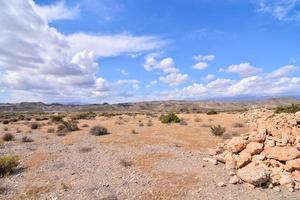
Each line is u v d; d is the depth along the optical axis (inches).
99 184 429.4
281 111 1465.3
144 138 868.6
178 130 1067.9
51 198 378.0
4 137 924.6
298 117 687.1
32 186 424.5
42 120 2159.2
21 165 551.5
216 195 377.4
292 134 522.0
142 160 569.3
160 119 1718.8
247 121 1387.8
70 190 406.0
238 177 424.2
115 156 616.7
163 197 375.9
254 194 377.4
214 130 918.4
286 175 412.8
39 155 643.5
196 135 916.6
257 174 399.5
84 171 502.3
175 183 425.7
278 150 450.0
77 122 1635.1
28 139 887.7
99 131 1014.4
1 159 511.2
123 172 490.6
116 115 2765.7
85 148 710.5
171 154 615.5
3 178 463.5
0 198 378.6
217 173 464.4
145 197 377.4
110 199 365.4
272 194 376.2
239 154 505.4
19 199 374.6
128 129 1163.3
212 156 582.9
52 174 486.9
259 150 472.7
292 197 366.3
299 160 420.8
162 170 495.2
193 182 426.9
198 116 1942.7
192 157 584.4
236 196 372.5
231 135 860.0
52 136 1017.5
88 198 374.9
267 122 632.4
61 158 610.2
